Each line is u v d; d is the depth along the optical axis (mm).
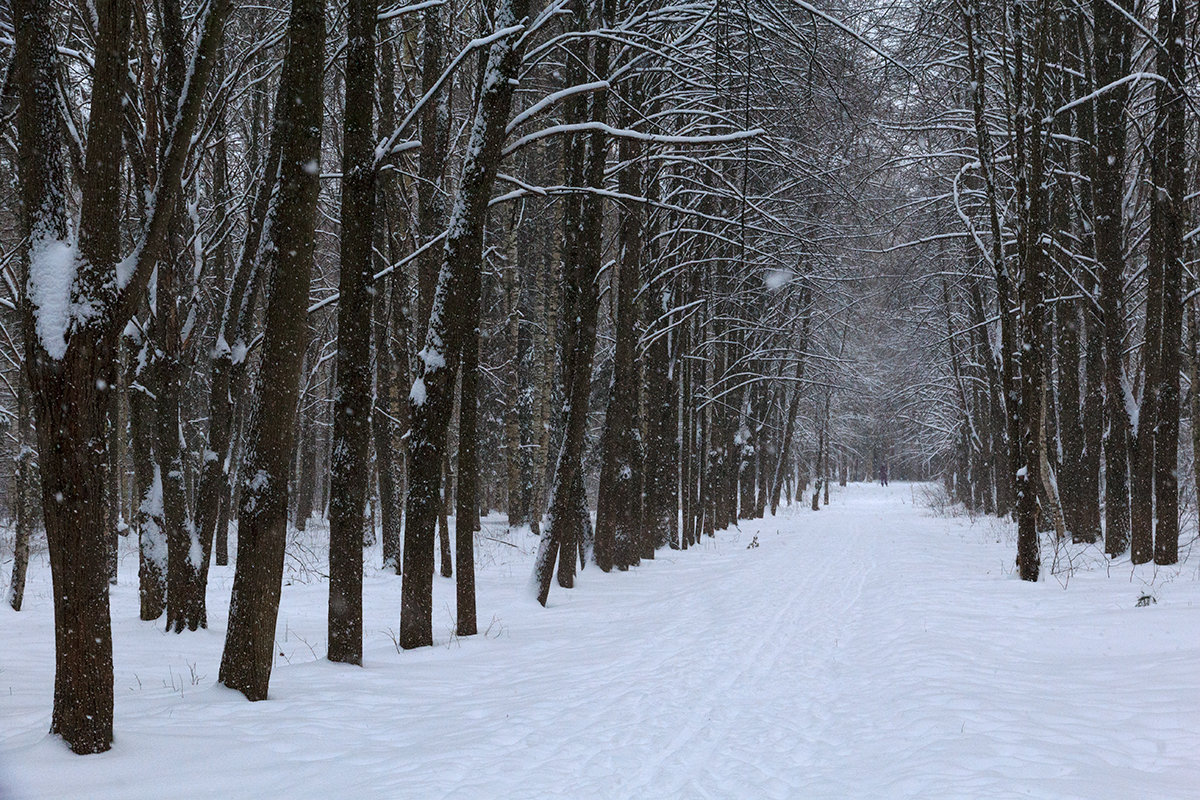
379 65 16453
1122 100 15812
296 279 7211
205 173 16812
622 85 16422
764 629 11633
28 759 5172
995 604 12477
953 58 18375
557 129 10328
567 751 6086
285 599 14617
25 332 5355
